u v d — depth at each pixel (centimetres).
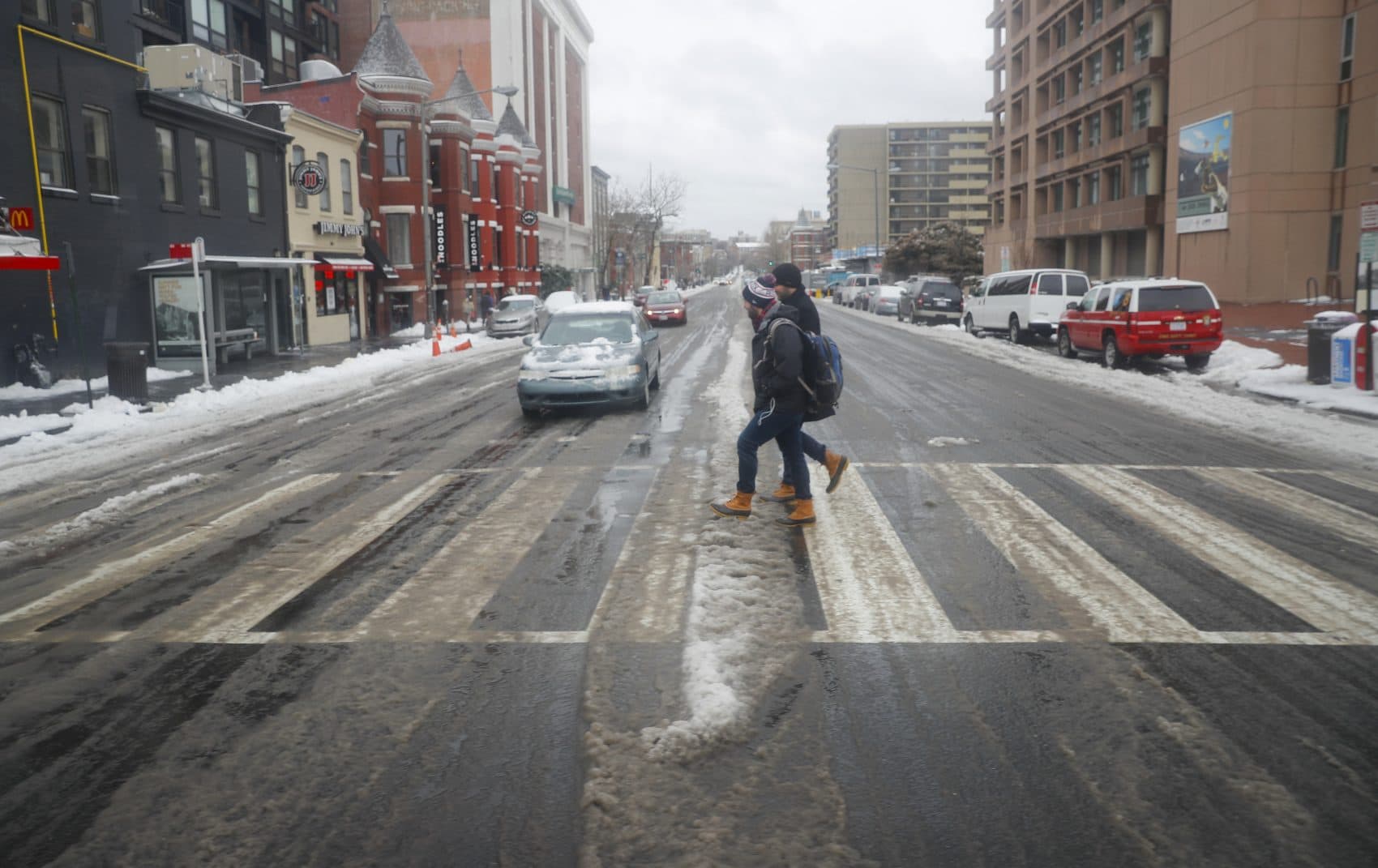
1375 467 933
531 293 5781
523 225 5647
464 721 410
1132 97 4478
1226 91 3434
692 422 1259
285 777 366
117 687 454
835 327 3469
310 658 486
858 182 14712
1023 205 6238
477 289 4756
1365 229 1388
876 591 571
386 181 4088
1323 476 893
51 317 1973
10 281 1869
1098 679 444
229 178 2675
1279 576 592
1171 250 3872
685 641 495
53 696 446
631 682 446
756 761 372
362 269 3553
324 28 5419
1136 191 4494
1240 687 434
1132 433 1148
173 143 2423
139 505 858
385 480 940
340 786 359
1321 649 477
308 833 329
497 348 2998
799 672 455
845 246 14750
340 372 2186
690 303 6944
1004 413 1311
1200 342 1856
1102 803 340
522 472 960
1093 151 4897
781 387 695
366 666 473
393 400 1630
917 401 1438
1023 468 934
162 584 618
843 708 416
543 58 7444
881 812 336
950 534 696
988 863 306
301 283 3116
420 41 6362
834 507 780
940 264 7538
